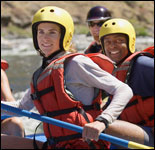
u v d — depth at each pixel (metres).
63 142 5.55
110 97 7.04
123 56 7.12
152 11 76.69
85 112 5.50
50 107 5.62
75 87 5.57
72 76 5.55
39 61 31.39
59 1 71.06
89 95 5.63
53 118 5.58
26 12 64.25
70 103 5.45
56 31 5.79
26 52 39.50
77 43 40.00
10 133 8.23
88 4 73.12
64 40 5.84
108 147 5.82
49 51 5.86
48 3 69.88
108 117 5.11
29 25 63.41
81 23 68.25
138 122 6.68
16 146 5.99
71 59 5.57
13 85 20.08
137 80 6.49
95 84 5.52
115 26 6.98
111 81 5.41
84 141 5.44
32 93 5.96
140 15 75.69
